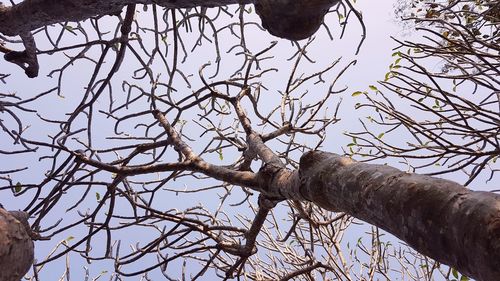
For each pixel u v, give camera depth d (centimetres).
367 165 209
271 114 448
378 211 184
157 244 358
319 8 218
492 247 127
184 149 370
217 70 440
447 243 146
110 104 416
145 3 296
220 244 364
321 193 235
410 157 354
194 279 368
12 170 352
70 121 384
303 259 500
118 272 355
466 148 326
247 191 448
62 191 353
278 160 322
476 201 140
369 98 382
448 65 402
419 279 519
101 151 384
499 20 395
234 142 456
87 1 303
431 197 157
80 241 355
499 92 312
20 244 203
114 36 412
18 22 344
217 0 265
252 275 502
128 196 361
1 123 376
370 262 494
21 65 421
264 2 228
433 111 332
